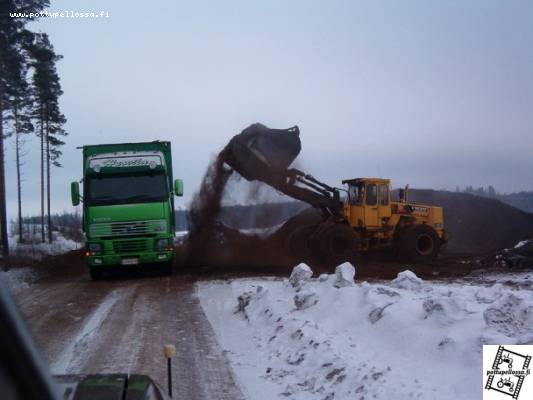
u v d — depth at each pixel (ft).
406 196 79.66
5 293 11.38
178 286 56.13
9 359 11.23
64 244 176.14
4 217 98.58
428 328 25.70
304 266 42.47
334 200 74.08
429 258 74.79
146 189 61.77
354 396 21.08
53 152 158.61
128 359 29.09
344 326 30.58
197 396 23.26
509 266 70.64
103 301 48.57
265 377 25.66
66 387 13.24
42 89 141.79
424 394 19.62
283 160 69.46
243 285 52.16
